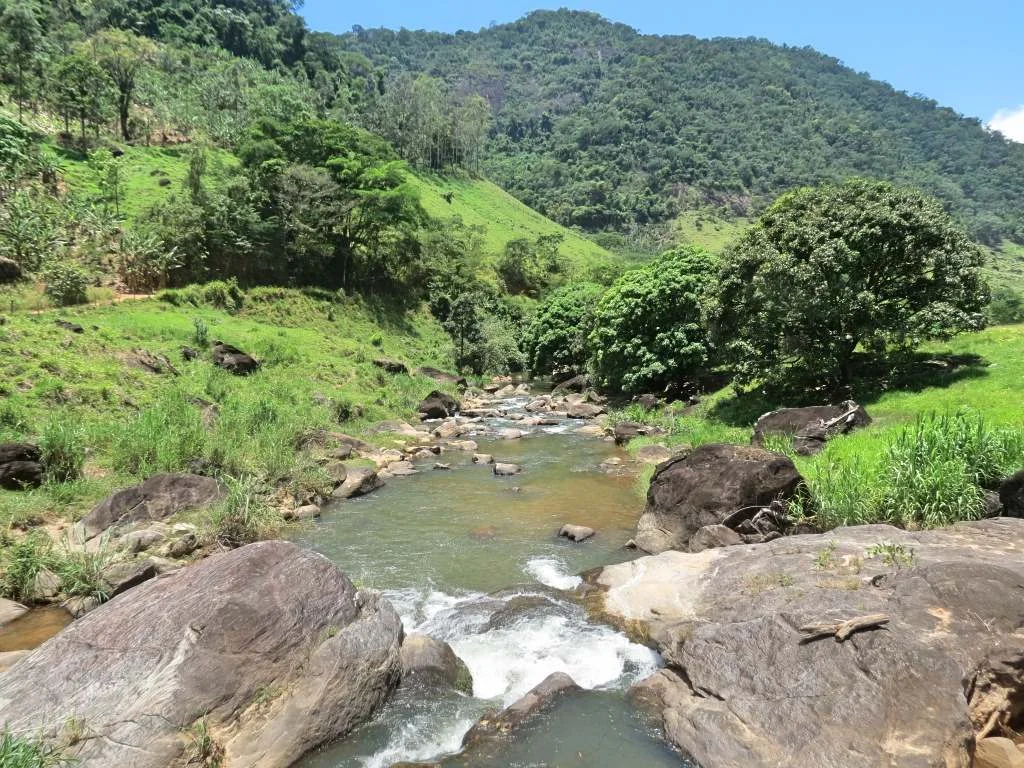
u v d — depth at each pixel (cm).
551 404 4141
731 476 1458
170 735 699
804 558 1109
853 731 705
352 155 6353
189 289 4450
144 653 781
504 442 2905
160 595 884
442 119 12706
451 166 12875
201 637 805
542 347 5581
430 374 4869
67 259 4122
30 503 1434
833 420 2002
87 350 2495
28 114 6500
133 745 677
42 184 4875
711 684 841
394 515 1773
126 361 2556
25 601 1153
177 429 1938
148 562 1239
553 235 10412
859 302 2295
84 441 1755
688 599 1108
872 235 2322
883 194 2455
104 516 1422
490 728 823
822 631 835
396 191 6169
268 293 5103
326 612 919
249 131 6306
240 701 768
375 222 6272
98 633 816
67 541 1319
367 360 4297
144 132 7381
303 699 798
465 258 7869
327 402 2928
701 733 768
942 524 1251
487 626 1107
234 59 11438
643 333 3691
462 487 2081
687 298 3512
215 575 917
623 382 3778
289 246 5678
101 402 2131
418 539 1575
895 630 819
